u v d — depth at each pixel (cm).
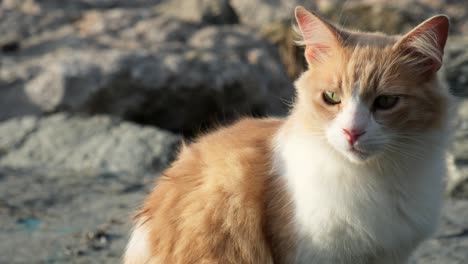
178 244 535
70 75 1132
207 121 1219
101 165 952
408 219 520
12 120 1073
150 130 1027
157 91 1168
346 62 512
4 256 673
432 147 518
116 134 1015
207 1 1507
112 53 1193
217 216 526
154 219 557
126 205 810
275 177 523
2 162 974
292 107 563
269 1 1548
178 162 574
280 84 1293
